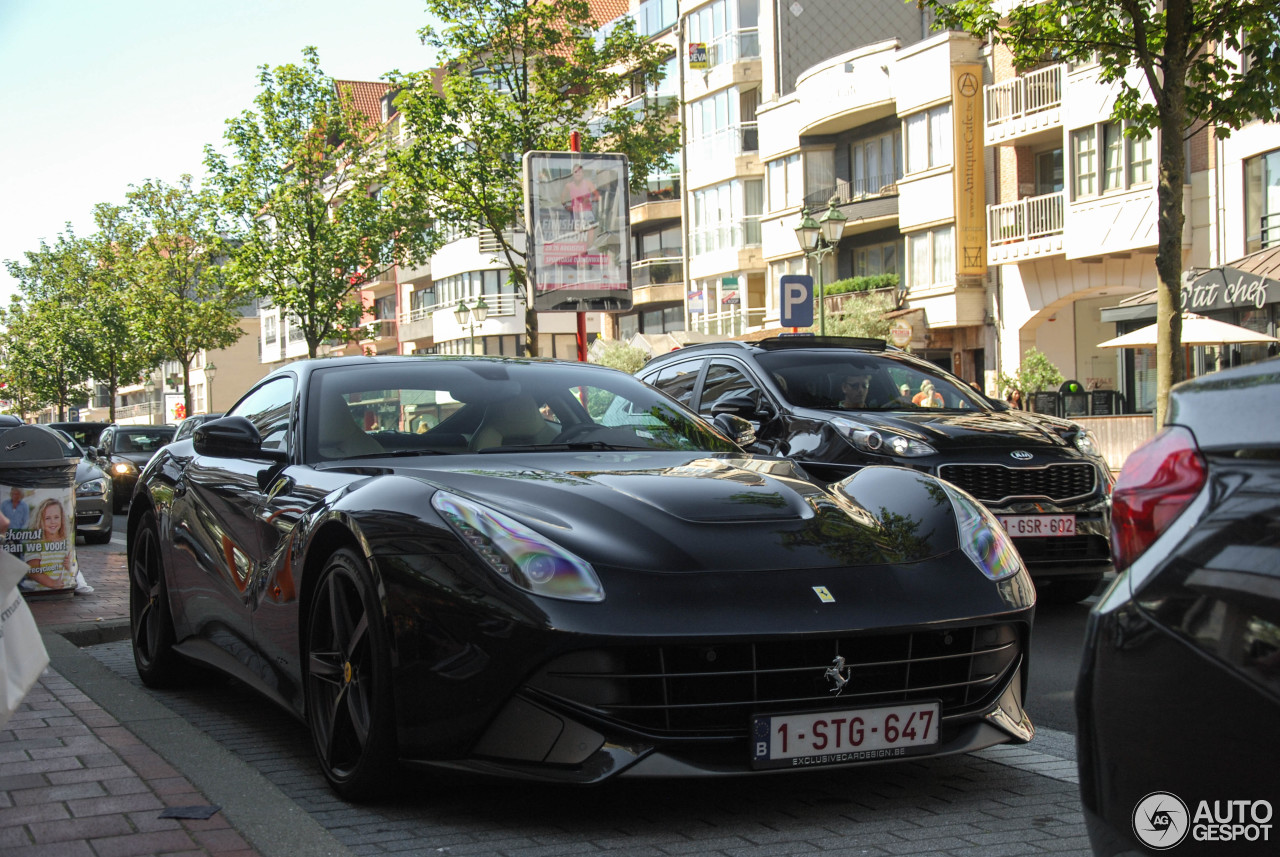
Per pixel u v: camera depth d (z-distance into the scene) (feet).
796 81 137.69
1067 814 11.28
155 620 18.08
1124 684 6.39
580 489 12.11
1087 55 41.68
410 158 88.28
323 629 12.55
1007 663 11.72
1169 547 6.35
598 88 88.74
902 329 68.03
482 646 10.55
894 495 12.71
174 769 12.16
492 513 11.33
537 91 87.97
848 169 125.39
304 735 14.96
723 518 11.59
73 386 239.09
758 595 10.62
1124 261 92.68
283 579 13.29
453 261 198.39
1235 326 68.23
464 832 10.89
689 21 152.35
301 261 123.44
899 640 10.94
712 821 11.16
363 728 11.60
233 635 15.12
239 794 11.50
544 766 10.41
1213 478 6.28
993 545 12.03
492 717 10.52
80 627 23.27
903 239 117.80
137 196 167.84
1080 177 92.32
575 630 10.21
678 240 164.96
